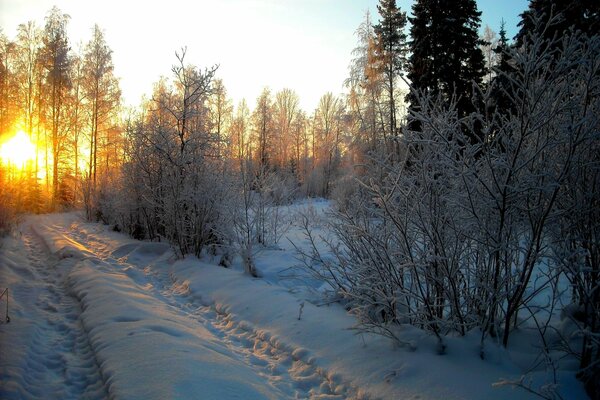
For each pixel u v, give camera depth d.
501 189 4.16
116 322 5.19
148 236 13.72
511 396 3.46
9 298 6.44
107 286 6.89
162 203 11.98
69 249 10.40
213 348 4.74
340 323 5.40
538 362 4.06
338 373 4.27
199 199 10.34
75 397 3.68
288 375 4.45
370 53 21.73
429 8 17.61
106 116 31.25
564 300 5.66
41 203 27.78
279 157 45.53
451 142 4.21
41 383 3.88
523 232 4.40
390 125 19.83
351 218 5.16
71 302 6.61
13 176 23.25
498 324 4.39
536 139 4.18
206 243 10.96
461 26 17.11
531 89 3.90
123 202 14.80
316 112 48.16
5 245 11.21
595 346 3.54
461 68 17.17
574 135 3.86
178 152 11.20
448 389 3.66
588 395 3.46
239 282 7.74
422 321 4.41
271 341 5.27
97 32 30.95
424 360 4.13
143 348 4.25
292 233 13.25
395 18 22.83
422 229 4.50
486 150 4.14
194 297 7.60
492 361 4.04
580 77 3.91
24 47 31.28
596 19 9.70
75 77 31.41
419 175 4.60
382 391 3.85
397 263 4.76
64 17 31.45
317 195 32.03
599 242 4.02
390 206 4.66
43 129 32.59
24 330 4.97
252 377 4.09
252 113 46.06
